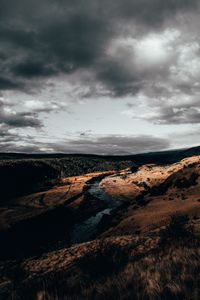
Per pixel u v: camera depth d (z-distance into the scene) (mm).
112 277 6102
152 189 111562
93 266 9742
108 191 158500
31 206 149875
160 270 5523
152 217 67312
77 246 36781
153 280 4965
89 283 6316
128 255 10617
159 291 4594
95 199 143500
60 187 195125
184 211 64125
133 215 76125
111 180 192250
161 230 13945
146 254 9273
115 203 132625
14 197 180750
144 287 4953
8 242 99688
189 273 4973
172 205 74625
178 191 93188
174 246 8516
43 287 6375
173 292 4449
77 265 10586
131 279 5535
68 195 163875
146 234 32312
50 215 124938
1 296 7633
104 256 10625
